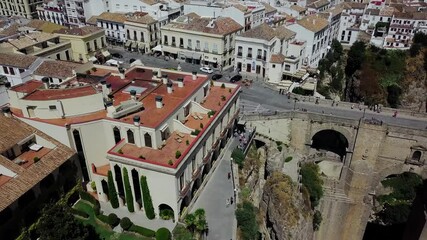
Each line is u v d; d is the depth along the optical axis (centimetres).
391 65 11294
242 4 12606
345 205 8288
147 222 5403
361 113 8375
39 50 9938
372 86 11112
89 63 7856
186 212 5519
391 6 14788
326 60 11750
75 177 5822
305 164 8419
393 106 10981
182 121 6247
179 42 11406
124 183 5350
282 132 8362
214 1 13238
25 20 13650
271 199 6906
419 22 12400
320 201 8294
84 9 13438
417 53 11338
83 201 5916
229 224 5384
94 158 5916
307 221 7294
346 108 8625
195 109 6544
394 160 7862
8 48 9425
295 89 9694
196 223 5125
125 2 13250
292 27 10975
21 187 4809
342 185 8444
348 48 12925
